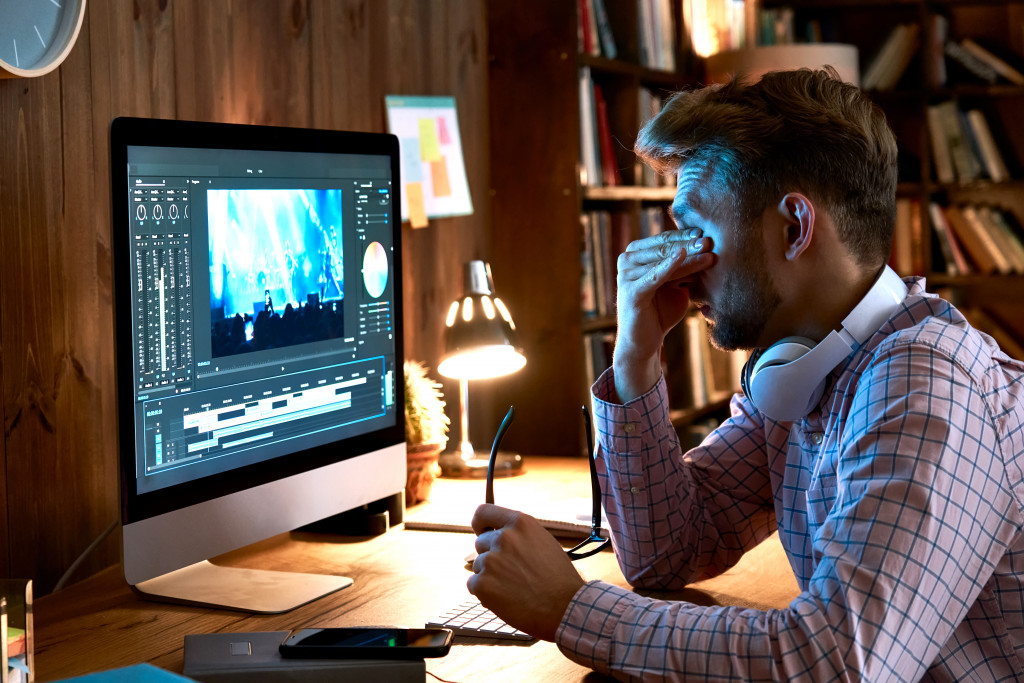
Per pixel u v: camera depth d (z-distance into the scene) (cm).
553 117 263
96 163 151
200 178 129
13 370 137
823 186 106
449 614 124
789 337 111
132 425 120
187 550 128
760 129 107
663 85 317
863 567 87
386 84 228
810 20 390
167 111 165
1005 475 96
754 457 143
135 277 120
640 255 133
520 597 100
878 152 108
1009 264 363
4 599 93
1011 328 387
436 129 241
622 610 97
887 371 97
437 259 245
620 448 138
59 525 146
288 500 144
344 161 155
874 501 89
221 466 133
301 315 146
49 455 144
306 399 147
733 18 348
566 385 266
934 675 101
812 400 113
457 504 180
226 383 133
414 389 181
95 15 150
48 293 142
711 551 142
